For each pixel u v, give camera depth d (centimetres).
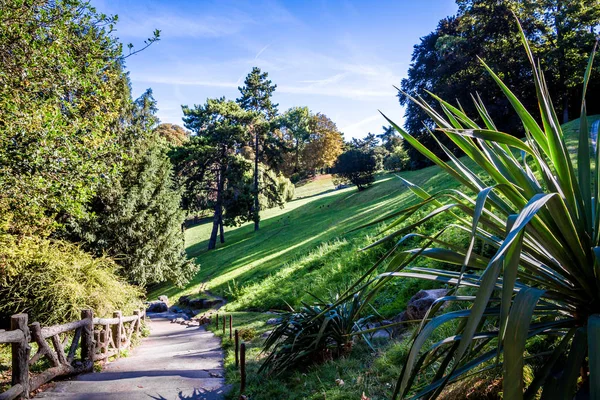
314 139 8012
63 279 812
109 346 780
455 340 200
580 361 162
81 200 751
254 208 4147
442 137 3584
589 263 189
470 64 3509
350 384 404
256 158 4356
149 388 496
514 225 138
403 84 4369
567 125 2061
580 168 208
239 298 1728
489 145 238
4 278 767
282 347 528
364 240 1434
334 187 7000
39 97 693
